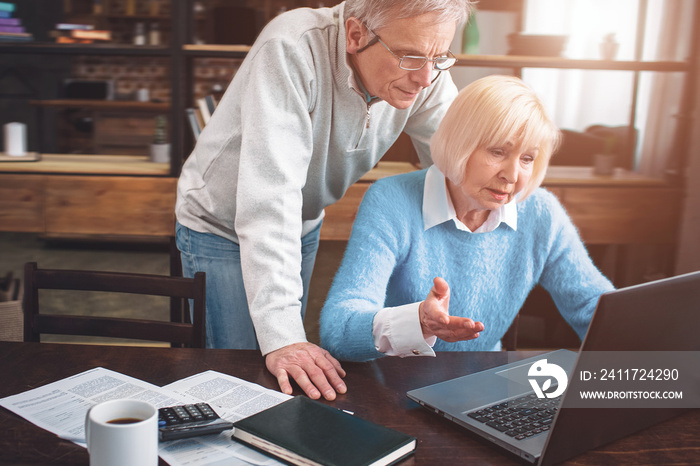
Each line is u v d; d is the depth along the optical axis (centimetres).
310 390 95
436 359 111
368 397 96
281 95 120
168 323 126
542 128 114
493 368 104
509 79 116
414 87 117
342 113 133
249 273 110
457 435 85
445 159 118
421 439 84
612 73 365
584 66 284
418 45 110
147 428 66
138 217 283
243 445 80
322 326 112
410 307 99
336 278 120
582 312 133
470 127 113
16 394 92
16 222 284
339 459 74
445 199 127
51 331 127
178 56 275
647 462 80
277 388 97
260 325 105
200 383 97
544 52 287
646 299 73
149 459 67
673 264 293
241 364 105
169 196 281
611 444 83
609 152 304
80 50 283
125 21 504
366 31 115
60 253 435
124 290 127
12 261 413
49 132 511
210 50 275
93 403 90
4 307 198
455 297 132
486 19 346
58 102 430
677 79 307
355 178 155
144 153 508
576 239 138
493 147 114
